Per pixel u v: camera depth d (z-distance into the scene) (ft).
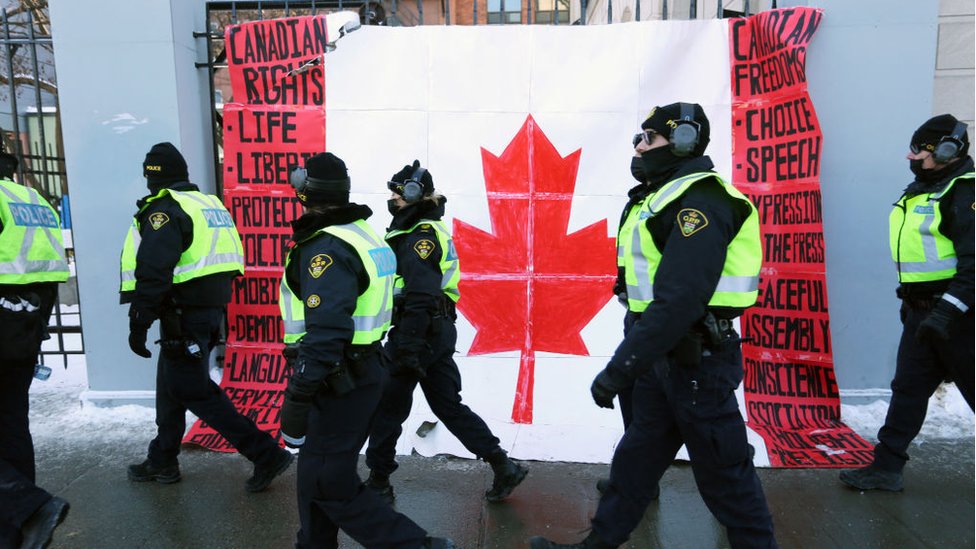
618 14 31.24
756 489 6.95
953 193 8.89
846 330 13.52
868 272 13.37
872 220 13.29
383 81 13.35
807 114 12.53
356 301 6.70
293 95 13.47
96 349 13.71
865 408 13.39
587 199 13.32
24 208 8.60
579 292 13.34
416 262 8.63
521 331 13.35
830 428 12.42
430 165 13.39
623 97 13.19
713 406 6.79
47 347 19.74
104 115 13.21
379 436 9.54
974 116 14.20
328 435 6.89
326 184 6.83
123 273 9.85
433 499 10.18
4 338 8.15
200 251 9.64
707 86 13.14
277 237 13.66
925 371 9.75
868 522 9.33
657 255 6.86
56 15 13.01
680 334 6.27
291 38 13.38
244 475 11.02
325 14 14.52
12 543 7.74
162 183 9.81
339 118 13.46
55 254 9.00
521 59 13.21
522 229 13.34
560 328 13.34
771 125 12.94
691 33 13.10
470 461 11.59
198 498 10.20
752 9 16.92
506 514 9.70
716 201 6.51
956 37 13.98
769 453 11.48
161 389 10.43
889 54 12.92
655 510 9.76
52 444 12.22
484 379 13.25
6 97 29.96
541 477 10.96
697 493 10.28
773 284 13.12
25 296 8.46
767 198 13.07
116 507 9.91
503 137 13.30
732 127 13.15
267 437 10.32
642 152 7.27
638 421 7.49
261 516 9.64
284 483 10.74
